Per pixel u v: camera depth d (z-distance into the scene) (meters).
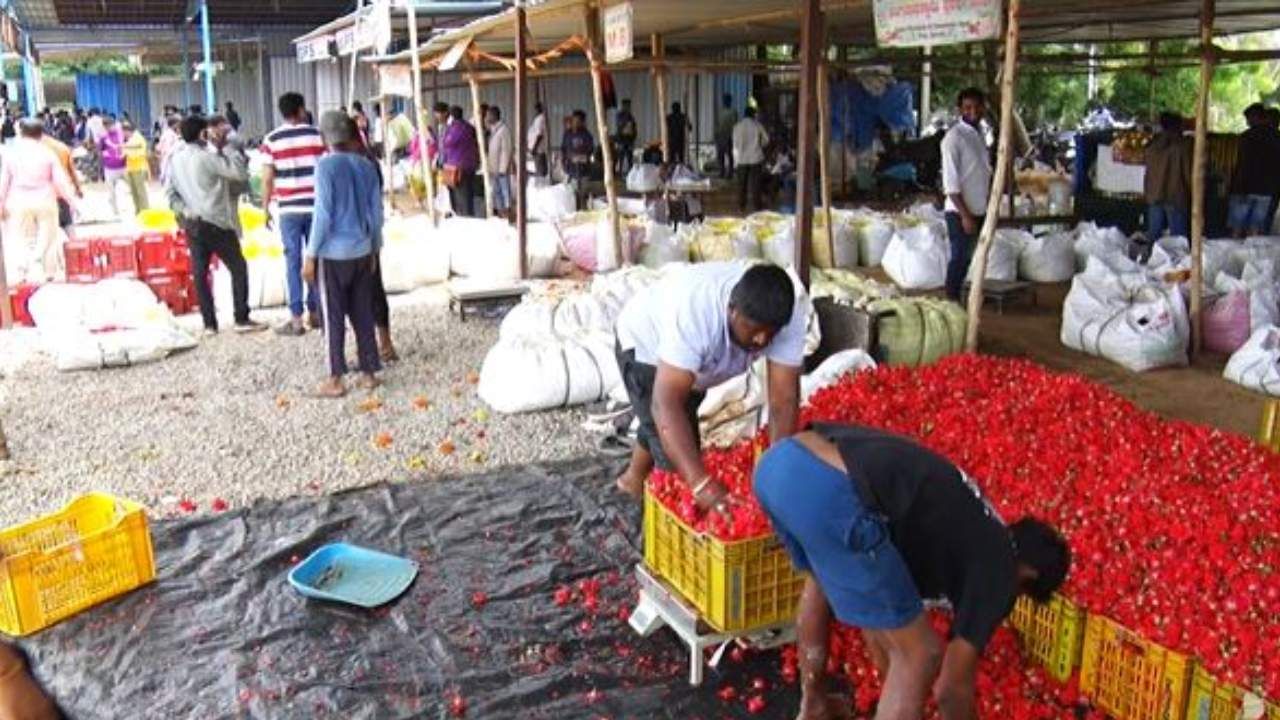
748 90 24.64
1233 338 7.80
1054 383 5.48
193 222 8.70
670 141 18.98
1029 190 14.42
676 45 16.88
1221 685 3.02
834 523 2.68
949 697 2.71
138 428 6.53
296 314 8.93
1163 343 7.54
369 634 4.14
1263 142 10.84
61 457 6.04
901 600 2.71
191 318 9.62
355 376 7.65
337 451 6.10
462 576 4.59
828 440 2.81
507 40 13.97
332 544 4.84
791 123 19.77
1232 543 3.61
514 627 4.17
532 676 3.85
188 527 5.06
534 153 18.62
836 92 18.11
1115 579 3.40
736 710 3.64
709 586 3.68
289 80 29.28
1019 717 3.32
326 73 28.97
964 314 7.41
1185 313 7.71
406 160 20.92
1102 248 10.62
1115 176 13.42
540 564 4.69
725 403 5.86
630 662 3.93
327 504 5.31
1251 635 3.01
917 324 7.13
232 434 6.41
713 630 3.72
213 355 8.27
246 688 3.81
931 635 2.78
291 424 6.58
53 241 11.06
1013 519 3.78
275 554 4.76
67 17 27.64
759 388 5.92
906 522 2.69
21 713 3.79
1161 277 8.70
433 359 8.09
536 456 6.00
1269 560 3.47
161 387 7.40
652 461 4.95
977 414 5.02
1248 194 11.02
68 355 7.75
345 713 3.68
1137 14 11.03
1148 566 3.49
